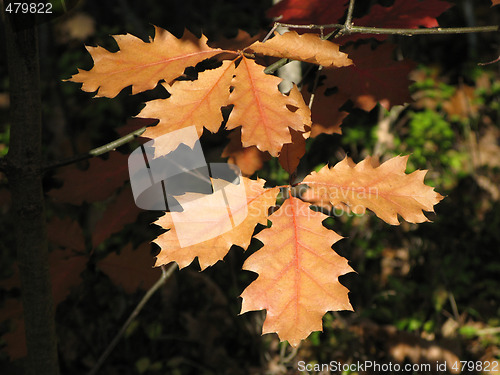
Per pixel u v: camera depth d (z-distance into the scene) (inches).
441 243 78.4
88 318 66.1
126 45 24.2
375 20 28.4
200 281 70.2
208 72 23.4
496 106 101.3
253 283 22.8
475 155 96.3
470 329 67.4
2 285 34.0
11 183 28.3
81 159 28.0
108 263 33.4
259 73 23.1
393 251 77.3
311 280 22.9
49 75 93.0
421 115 93.1
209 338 66.1
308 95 31.7
